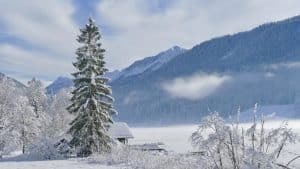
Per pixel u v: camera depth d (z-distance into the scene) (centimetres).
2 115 6200
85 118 4128
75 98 4225
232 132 1245
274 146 1245
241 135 1245
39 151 4072
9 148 5653
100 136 4166
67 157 4044
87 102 4116
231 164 1297
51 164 2591
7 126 6144
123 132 6000
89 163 2694
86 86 4169
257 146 1263
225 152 1291
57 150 4103
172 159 1830
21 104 6506
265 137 1240
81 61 4244
